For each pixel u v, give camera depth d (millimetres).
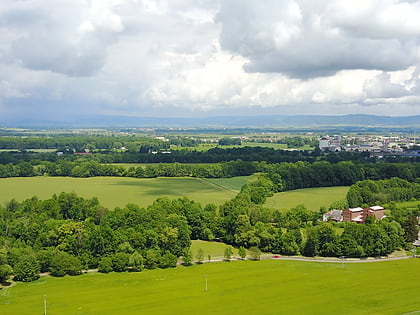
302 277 179125
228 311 143625
